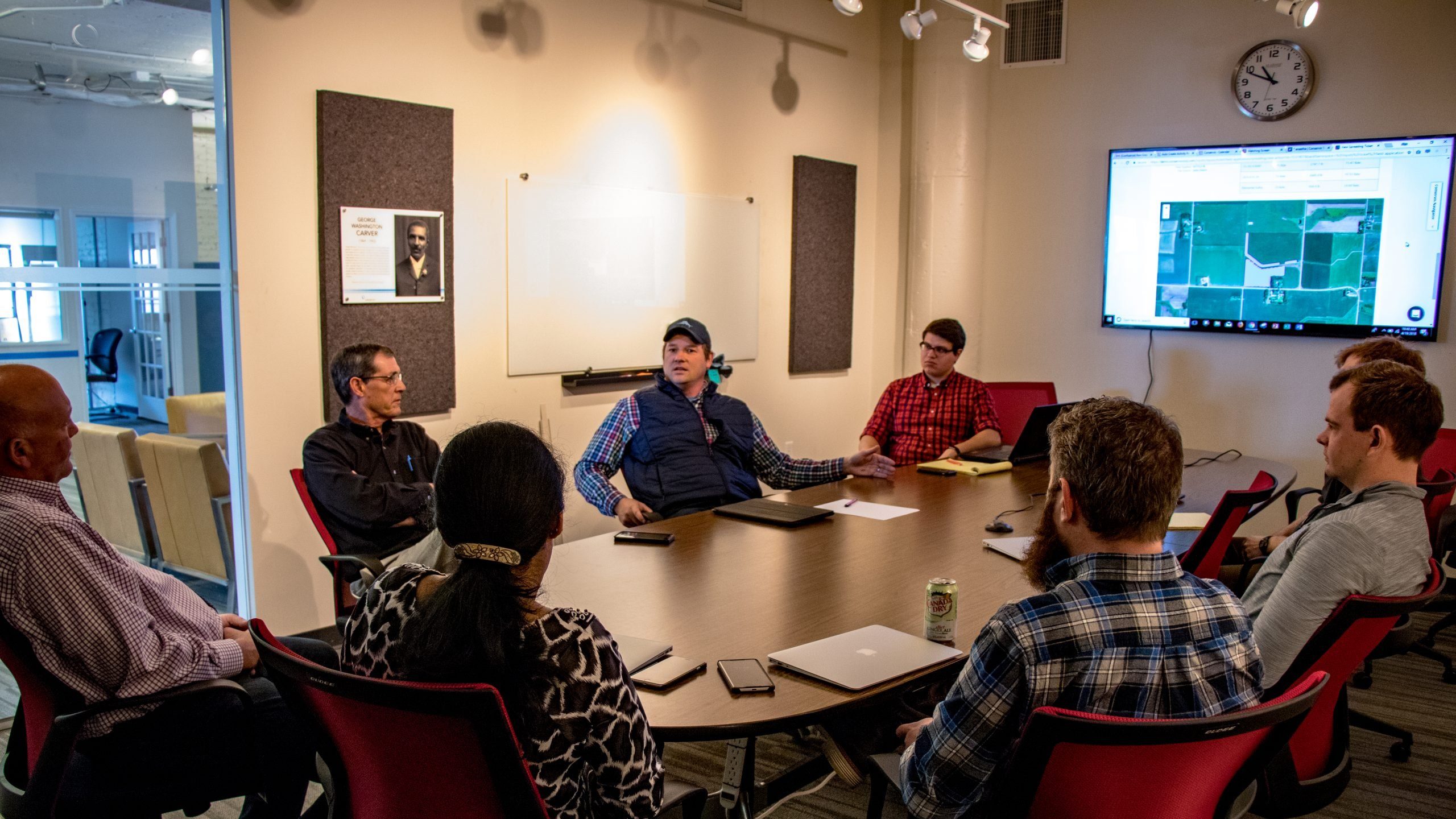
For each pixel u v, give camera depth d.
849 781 1.92
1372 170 4.77
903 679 1.68
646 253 4.77
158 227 3.50
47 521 1.67
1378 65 4.76
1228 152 5.08
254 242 3.43
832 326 5.84
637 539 2.61
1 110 3.19
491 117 4.08
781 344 5.60
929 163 5.64
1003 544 2.56
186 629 1.93
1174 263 5.29
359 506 2.95
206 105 3.42
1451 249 4.66
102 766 1.75
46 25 3.23
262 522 3.53
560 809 1.24
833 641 1.83
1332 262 4.90
